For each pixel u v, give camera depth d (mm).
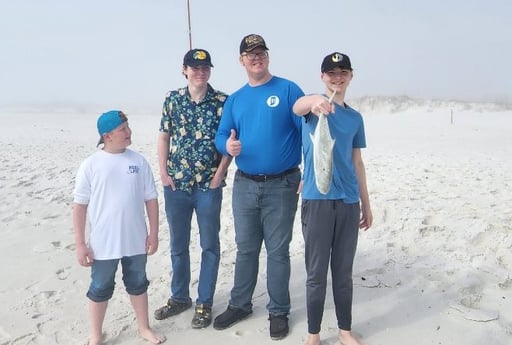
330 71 2939
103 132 3115
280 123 3248
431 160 11648
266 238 3480
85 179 3129
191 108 3545
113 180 3152
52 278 4512
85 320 3686
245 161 3352
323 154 2783
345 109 3059
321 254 3104
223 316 3580
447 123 34812
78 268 4762
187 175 3543
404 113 52250
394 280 4238
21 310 3840
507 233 5039
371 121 41312
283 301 3512
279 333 3373
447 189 7445
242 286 3602
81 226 3139
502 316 3551
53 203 7398
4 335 3443
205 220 3607
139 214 3270
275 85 3307
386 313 3676
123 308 3863
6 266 4801
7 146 15055
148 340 3375
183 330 3539
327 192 2852
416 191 7301
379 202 6520
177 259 3748
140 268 3312
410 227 5477
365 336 3373
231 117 3406
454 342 3236
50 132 24266
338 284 3225
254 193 3377
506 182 8062
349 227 3119
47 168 10289
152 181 3373
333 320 3621
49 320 3676
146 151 14875
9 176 9352
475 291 3977
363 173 3314
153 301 4039
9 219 6508
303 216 3152
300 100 2979
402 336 3346
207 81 3551
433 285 4094
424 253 4809
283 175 3344
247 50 3205
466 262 4527
